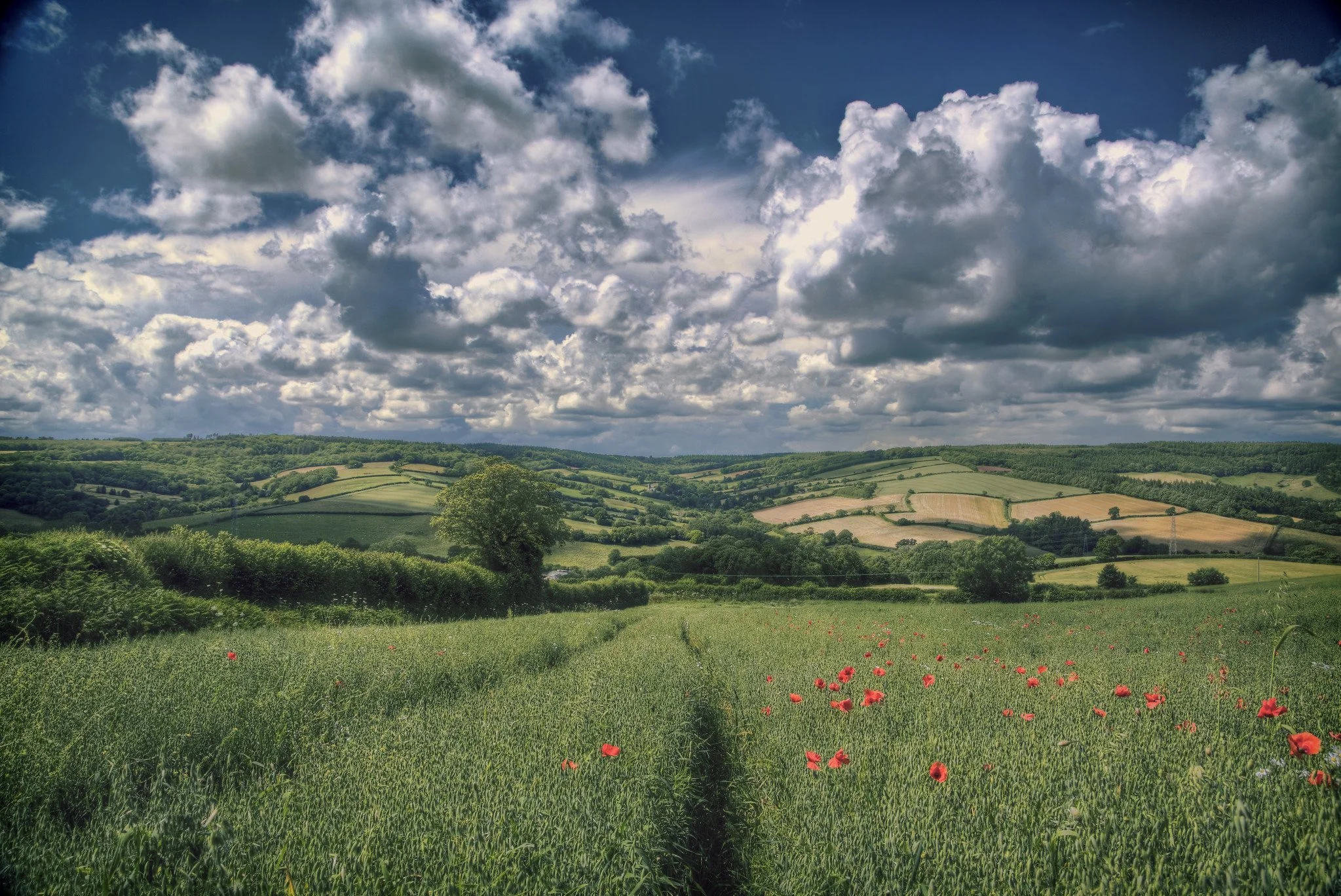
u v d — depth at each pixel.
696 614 33.25
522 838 3.31
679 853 4.21
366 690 7.07
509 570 41.84
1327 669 7.36
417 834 3.29
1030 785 3.87
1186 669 8.16
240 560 20.12
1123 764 4.06
